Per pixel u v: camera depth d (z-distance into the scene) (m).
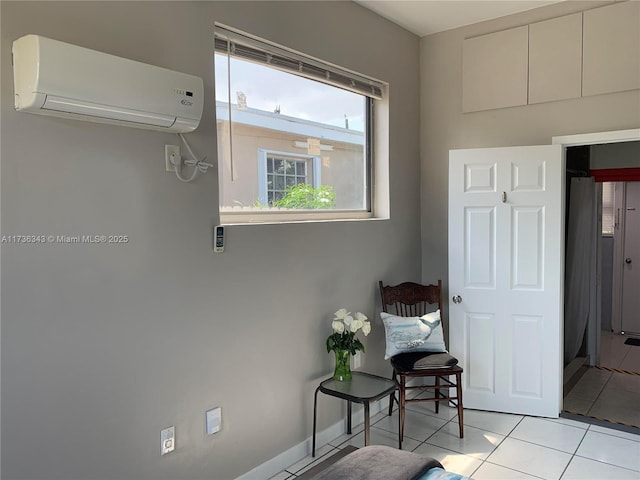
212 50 2.32
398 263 3.73
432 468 1.76
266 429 2.65
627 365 4.66
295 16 2.76
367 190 3.62
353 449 2.94
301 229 2.84
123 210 1.99
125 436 2.02
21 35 1.69
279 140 2.86
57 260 1.80
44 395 1.78
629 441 2.99
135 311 2.04
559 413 3.37
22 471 1.73
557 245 3.27
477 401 3.51
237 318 2.48
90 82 1.67
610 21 3.09
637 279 5.75
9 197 1.67
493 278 3.44
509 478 2.57
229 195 2.56
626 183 5.74
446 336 3.87
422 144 3.96
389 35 3.55
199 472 2.32
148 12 2.06
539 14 3.36
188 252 2.24
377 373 3.53
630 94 3.07
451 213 3.54
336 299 3.12
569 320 4.67
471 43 3.64
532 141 3.45
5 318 1.67
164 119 1.96
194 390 2.29
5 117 1.65
